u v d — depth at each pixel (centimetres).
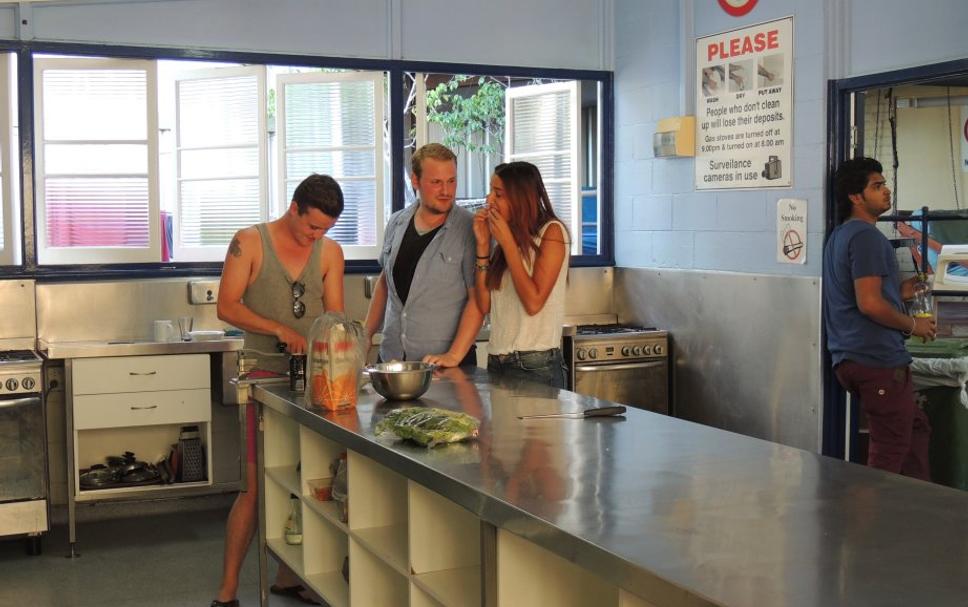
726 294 585
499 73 653
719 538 192
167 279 589
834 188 517
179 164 602
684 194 619
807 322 527
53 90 569
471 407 327
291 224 410
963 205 564
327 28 611
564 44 668
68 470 528
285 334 400
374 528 319
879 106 553
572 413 316
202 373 547
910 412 467
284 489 394
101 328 575
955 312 543
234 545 419
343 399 329
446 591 266
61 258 575
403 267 421
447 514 282
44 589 478
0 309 555
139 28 574
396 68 627
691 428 293
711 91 590
